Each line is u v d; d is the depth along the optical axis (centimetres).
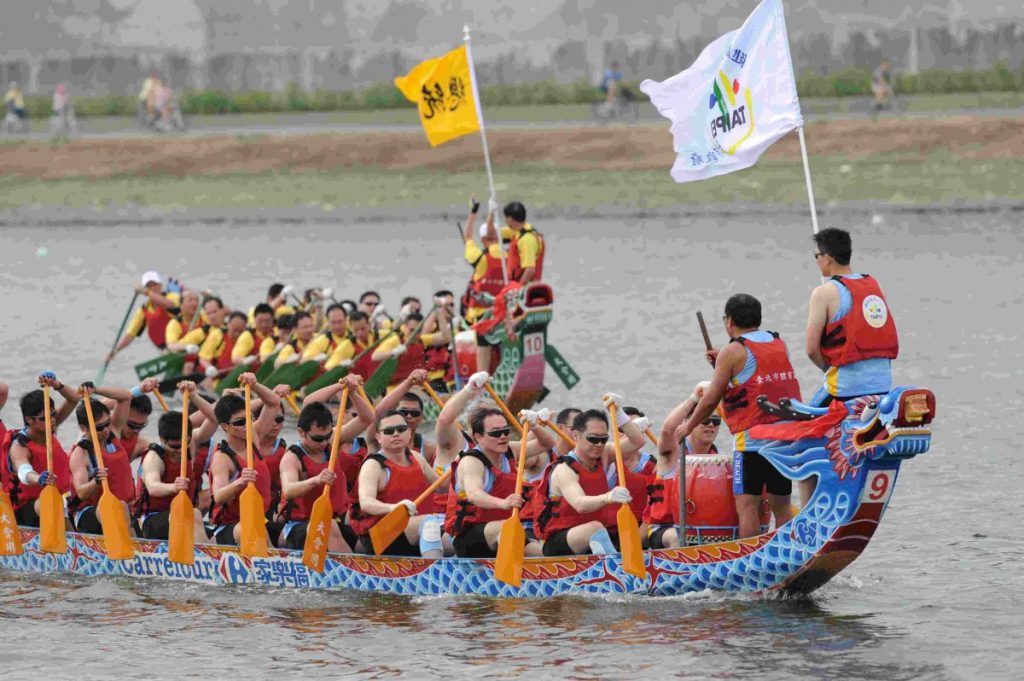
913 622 2448
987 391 4472
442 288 7469
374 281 7769
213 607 2645
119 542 2808
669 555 2561
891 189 10656
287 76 19150
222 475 2825
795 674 2203
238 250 9294
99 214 11231
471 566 2633
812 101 14912
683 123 3091
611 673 2227
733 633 2394
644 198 10981
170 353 4922
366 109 16475
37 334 6281
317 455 2812
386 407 2934
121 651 2405
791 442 2419
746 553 2500
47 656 2388
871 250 8138
